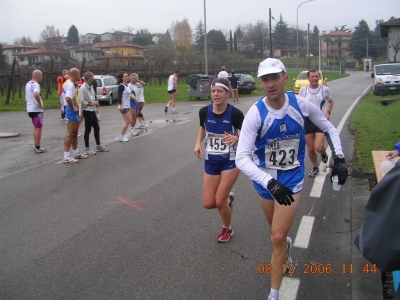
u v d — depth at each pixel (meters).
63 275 4.19
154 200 6.45
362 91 30.67
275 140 3.44
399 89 23.50
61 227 5.46
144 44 108.94
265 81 3.29
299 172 3.53
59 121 16.66
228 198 4.81
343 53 120.25
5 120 16.94
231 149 4.59
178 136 12.34
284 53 110.69
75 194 6.86
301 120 3.46
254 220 5.55
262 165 3.56
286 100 3.42
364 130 11.45
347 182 7.03
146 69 37.94
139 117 13.76
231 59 69.50
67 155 9.15
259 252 4.60
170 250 4.69
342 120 14.43
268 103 3.40
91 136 12.79
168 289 3.87
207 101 25.42
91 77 9.66
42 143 11.70
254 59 81.44
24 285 4.01
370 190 6.55
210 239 4.97
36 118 10.16
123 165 8.80
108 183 7.45
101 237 5.10
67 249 4.79
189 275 4.12
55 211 6.07
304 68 80.00
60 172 8.34
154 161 9.10
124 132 11.63
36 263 4.46
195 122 15.45
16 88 28.31
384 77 23.73
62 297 3.78
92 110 9.84
